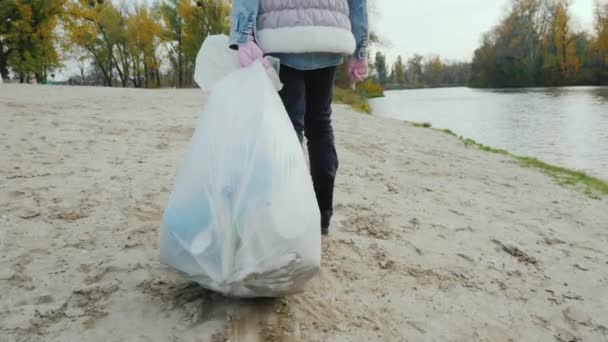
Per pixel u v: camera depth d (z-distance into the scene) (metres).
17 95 10.37
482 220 3.36
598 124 13.87
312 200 1.84
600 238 3.20
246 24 2.07
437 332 1.88
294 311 1.91
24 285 2.03
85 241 2.49
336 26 2.19
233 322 1.80
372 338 1.80
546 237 3.10
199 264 1.74
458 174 5.05
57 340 1.68
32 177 3.57
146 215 2.90
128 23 45.25
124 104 9.59
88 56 44.44
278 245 1.69
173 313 1.85
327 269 2.30
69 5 35.41
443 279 2.33
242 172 1.75
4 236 2.50
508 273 2.47
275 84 2.10
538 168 5.95
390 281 2.25
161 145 5.05
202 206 1.75
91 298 1.95
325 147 2.45
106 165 4.04
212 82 2.20
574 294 2.30
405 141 7.50
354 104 21.08
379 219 3.13
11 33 31.02
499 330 1.94
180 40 46.66
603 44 52.97
